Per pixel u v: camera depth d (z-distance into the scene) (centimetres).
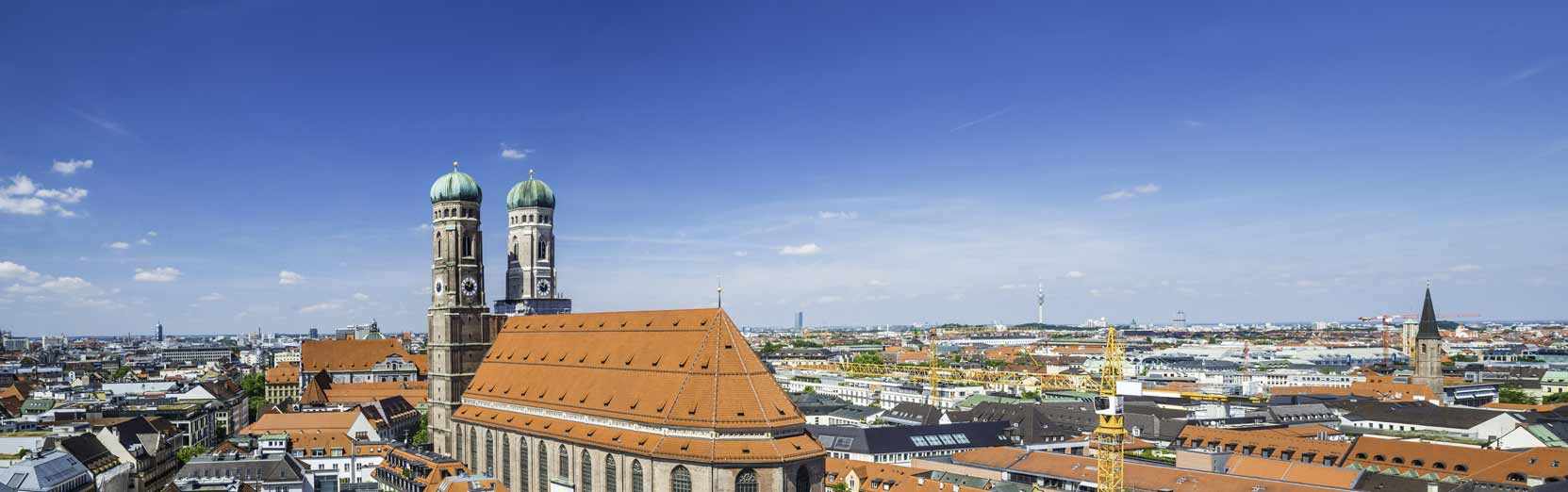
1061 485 19700
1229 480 17712
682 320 18638
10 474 17175
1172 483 18212
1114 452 18362
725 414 16600
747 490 16450
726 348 17538
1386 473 18425
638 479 17400
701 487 16375
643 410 17588
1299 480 18388
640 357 18850
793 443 16762
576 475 18638
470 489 18362
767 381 17475
